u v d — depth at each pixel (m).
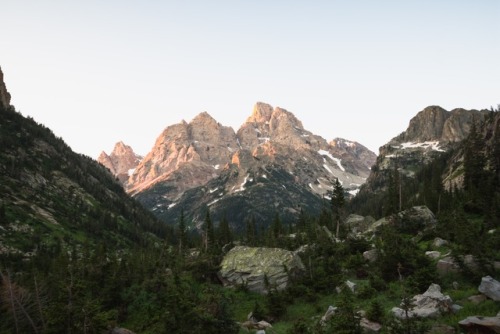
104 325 31.66
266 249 54.03
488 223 52.66
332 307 31.41
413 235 61.59
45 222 153.12
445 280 33.22
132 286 47.53
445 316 25.22
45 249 127.88
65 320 31.33
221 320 31.83
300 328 30.20
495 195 65.06
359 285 40.41
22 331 35.59
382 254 43.44
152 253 89.38
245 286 47.97
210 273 52.81
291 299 42.47
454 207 71.00
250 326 35.75
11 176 177.88
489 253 32.34
